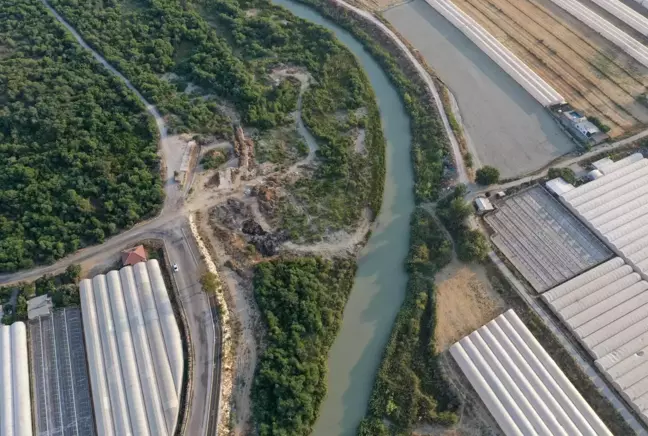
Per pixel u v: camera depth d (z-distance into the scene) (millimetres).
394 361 78812
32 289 83688
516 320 79875
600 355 75750
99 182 95062
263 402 74250
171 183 97125
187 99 112125
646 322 78312
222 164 101562
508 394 72625
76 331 80562
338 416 75250
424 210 95625
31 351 78625
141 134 104438
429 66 120500
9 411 72250
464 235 89062
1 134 99375
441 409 75062
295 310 82250
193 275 85000
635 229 88875
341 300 85375
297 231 93250
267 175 100688
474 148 104562
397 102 115625
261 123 108188
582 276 83750
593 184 95312
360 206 97375
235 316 82500
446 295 85375
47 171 95688
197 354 77562
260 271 85812
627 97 110625
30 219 89938
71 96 106688
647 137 103000
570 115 106312
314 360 78375
